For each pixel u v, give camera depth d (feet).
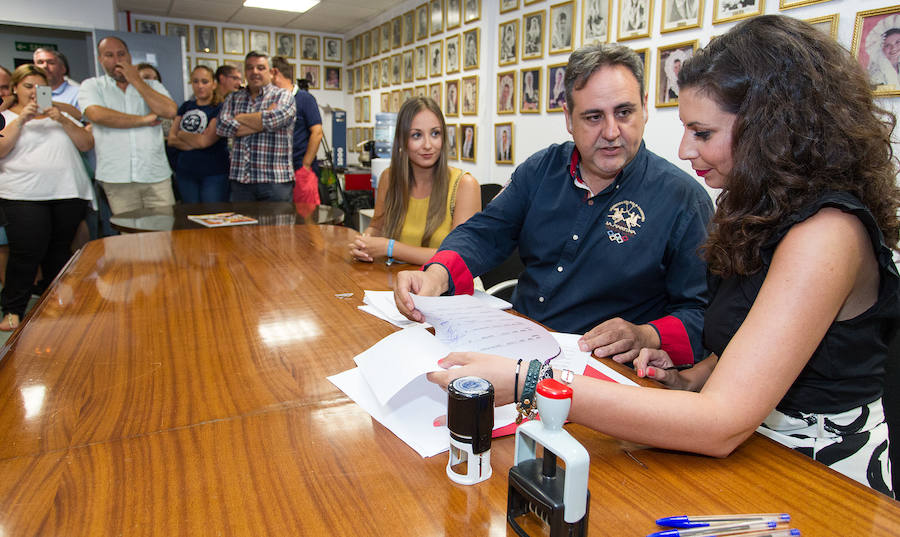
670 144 8.86
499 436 2.45
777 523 1.87
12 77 10.61
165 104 12.66
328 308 4.14
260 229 7.30
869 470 2.77
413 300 3.45
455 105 14.79
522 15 12.00
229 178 13.74
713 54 2.60
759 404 2.16
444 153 6.88
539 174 5.04
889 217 2.52
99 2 16.85
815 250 2.24
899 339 3.20
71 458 2.19
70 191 11.27
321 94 23.35
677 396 2.22
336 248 6.25
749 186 2.51
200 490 2.01
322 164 19.24
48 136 10.85
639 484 2.11
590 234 4.65
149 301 4.23
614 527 1.86
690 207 4.39
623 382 2.97
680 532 1.81
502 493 2.03
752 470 2.21
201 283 4.75
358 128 22.56
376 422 2.51
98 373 2.97
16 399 2.67
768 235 2.52
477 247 4.98
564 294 4.82
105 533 1.79
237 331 3.63
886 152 2.48
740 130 2.51
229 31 21.72
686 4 8.30
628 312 4.75
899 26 5.96
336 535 1.80
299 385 2.86
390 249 5.60
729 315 2.87
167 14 20.56
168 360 3.15
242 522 1.85
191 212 9.55
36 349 3.29
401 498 1.99
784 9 7.06
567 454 1.66
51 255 11.88
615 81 3.98
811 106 2.36
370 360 2.86
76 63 18.92
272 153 12.86
